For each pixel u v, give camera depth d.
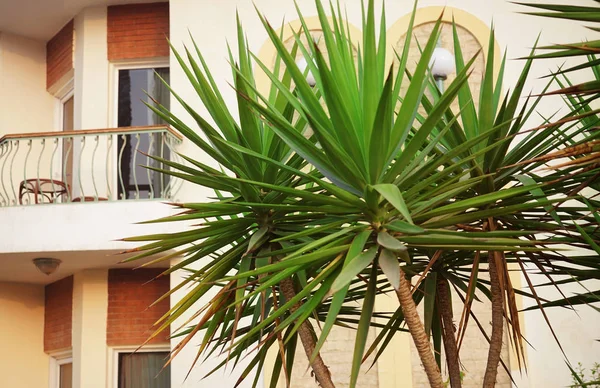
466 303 3.00
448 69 6.19
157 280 10.23
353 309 3.60
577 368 8.57
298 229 3.03
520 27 9.41
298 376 8.95
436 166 2.69
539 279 8.70
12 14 11.27
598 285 8.66
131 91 11.07
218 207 2.99
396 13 9.59
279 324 2.81
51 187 10.30
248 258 3.03
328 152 2.56
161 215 9.20
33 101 11.83
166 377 10.12
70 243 9.16
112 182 10.62
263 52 9.73
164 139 9.45
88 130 9.49
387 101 2.41
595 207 3.27
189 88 9.82
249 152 2.71
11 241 9.20
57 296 10.84
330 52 2.69
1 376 10.62
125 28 11.07
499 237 2.72
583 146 2.60
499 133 3.11
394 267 2.43
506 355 8.68
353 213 2.73
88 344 10.16
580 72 9.25
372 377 8.80
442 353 8.57
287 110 3.20
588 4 9.16
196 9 9.98
